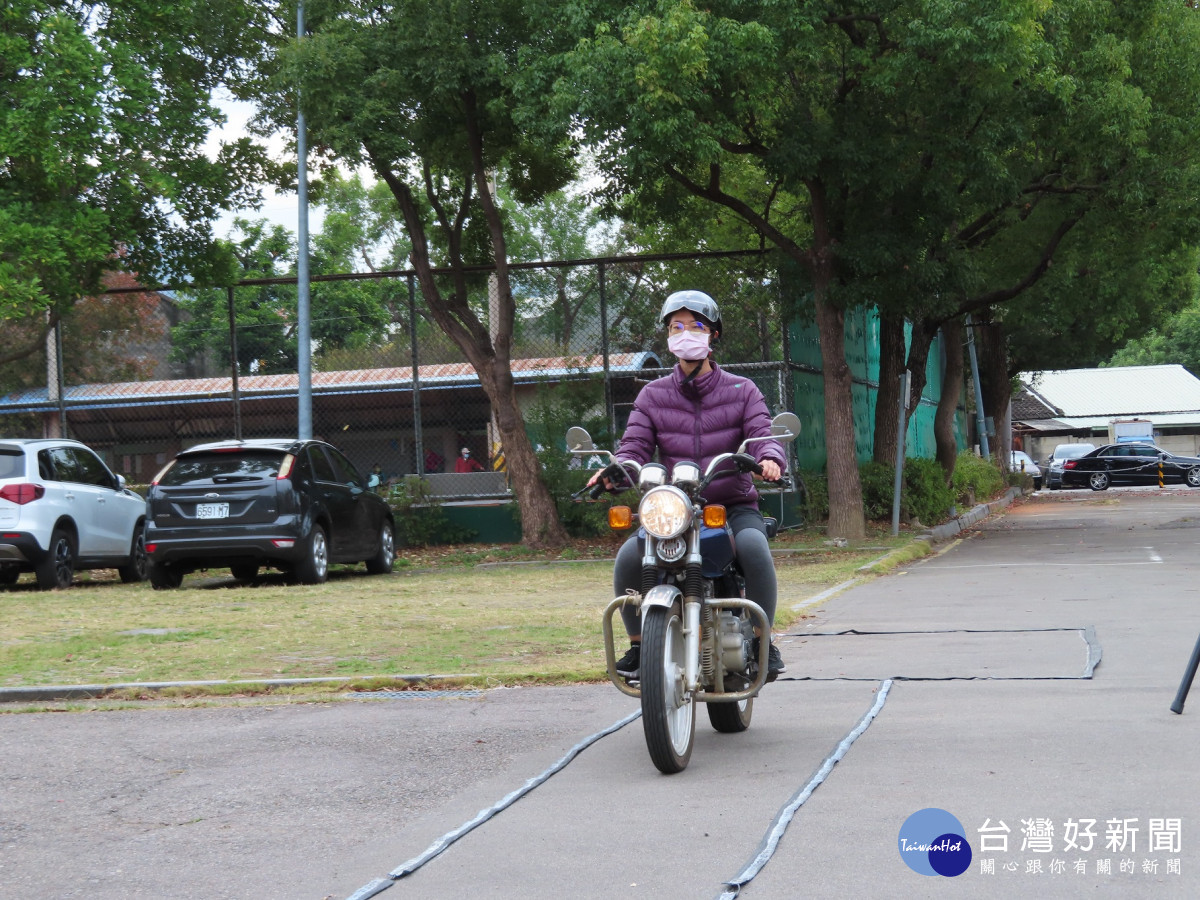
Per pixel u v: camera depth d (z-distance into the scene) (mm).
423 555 24172
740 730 7156
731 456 6445
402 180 23828
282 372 25734
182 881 4734
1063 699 7531
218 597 15773
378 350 25734
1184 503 37531
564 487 24422
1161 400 87062
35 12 20641
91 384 25750
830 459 23766
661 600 6031
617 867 4676
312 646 10875
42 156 19656
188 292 24953
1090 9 22016
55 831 5484
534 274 25078
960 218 24312
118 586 19078
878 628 11664
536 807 5625
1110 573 16469
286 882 4680
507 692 8680
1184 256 34219
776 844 4809
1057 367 57625
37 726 7945
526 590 16578
